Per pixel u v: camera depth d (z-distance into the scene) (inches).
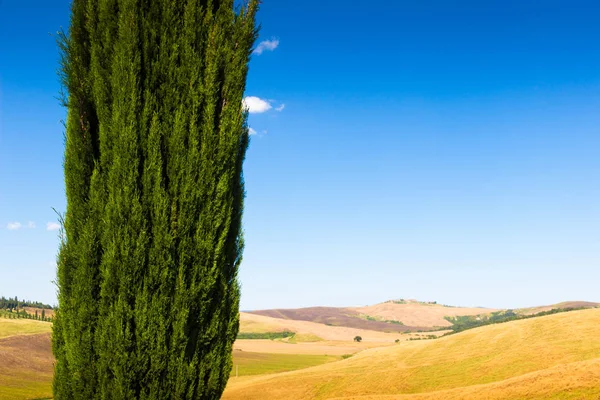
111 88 489.7
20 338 5866.1
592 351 2797.7
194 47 518.9
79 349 439.8
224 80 528.7
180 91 502.0
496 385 2215.8
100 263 457.7
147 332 437.7
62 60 507.5
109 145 474.6
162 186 472.7
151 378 436.8
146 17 503.5
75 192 481.1
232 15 547.8
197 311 465.7
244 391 3614.7
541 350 3038.9
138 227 453.4
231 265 522.6
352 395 3063.5
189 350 463.2
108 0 507.8
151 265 449.7
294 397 3280.0
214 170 491.5
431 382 2979.8
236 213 536.7
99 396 435.2
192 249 470.0
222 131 504.4
